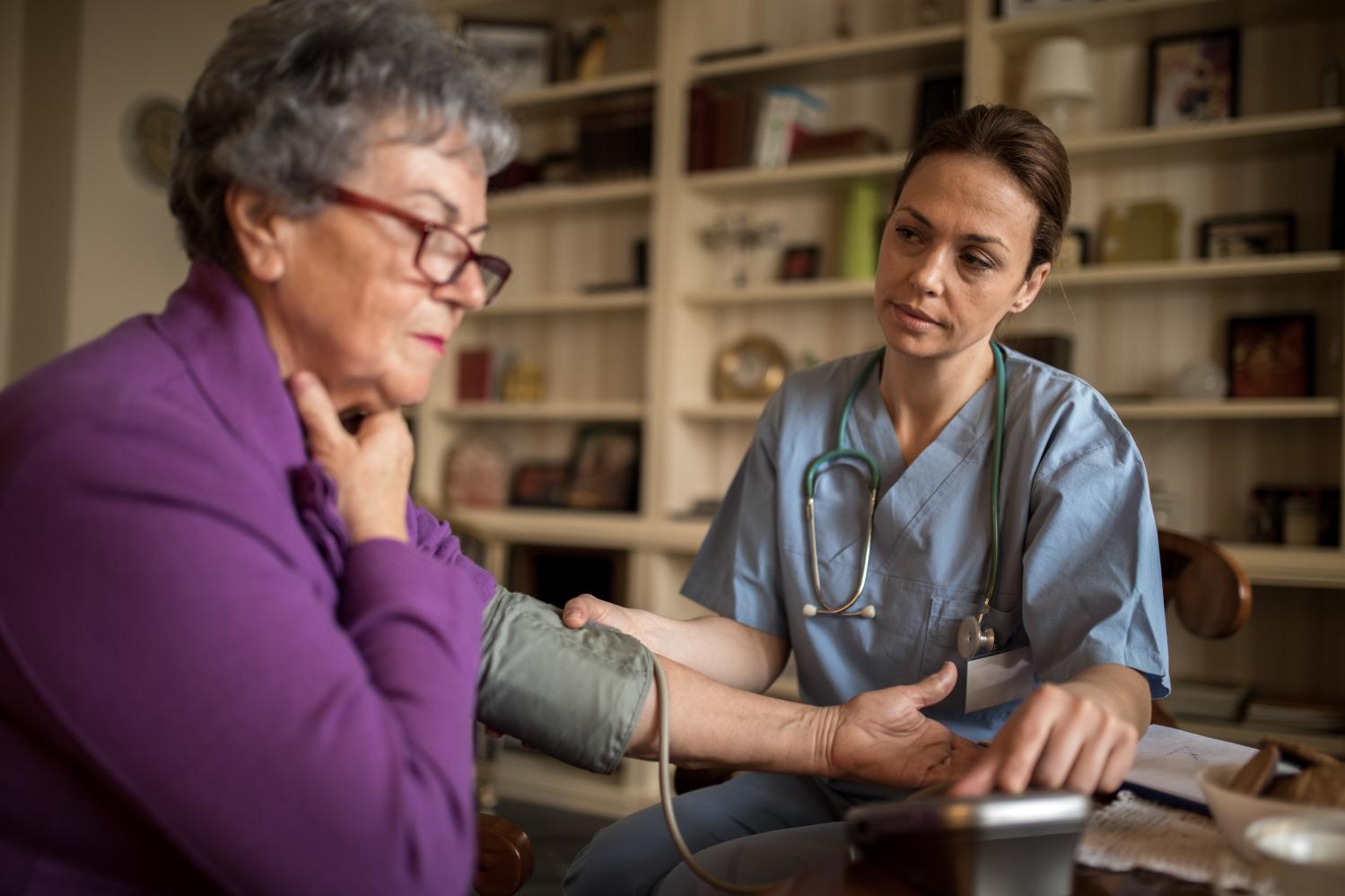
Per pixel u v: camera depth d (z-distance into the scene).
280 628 0.70
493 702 0.98
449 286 0.84
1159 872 0.75
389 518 0.85
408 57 0.81
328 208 0.80
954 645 1.31
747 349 3.74
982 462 1.32
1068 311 3.25
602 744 0.96
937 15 3.45
